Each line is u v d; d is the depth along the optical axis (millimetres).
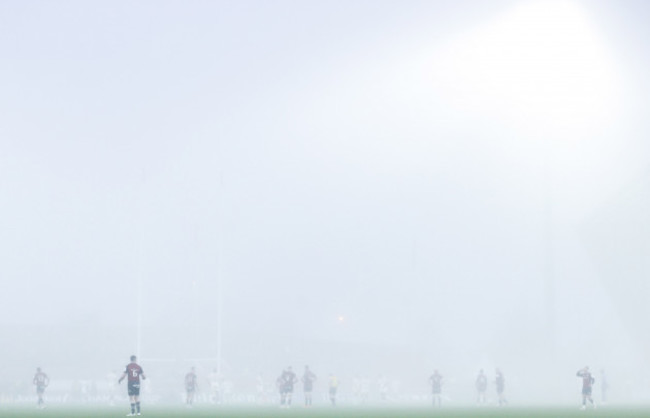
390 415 52906
